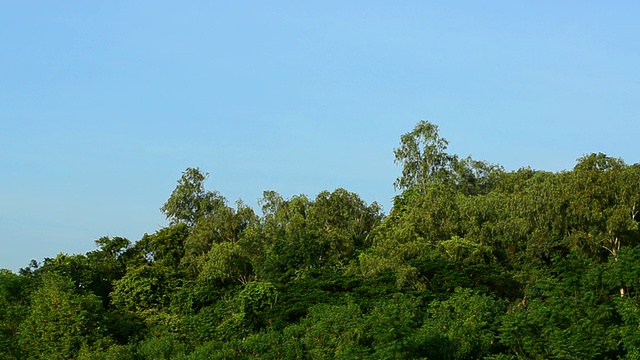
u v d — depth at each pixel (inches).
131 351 2276.1
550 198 2598.4
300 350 2069.4
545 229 2600.9
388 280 2561.5
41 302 2485.2
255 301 2600.9
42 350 2383.1
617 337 1884.8
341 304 2397.9
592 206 2517.2
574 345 1839.3
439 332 2017.7
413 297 2316.7
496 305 2198.6
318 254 3004.4
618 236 2504.9
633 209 2556.6
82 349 2315.5
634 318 1909.4
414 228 2827.3
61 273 3004.4
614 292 2137.1
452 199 3026.6
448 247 2657.5
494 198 2930.6
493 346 2044.8
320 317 2226.9
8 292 2807.6
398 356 1849.2
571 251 2268.7
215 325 2541.8
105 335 2479.1
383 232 3009.4
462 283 2455.7
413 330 1968.5
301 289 2657.5
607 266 2159.2
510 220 2738.7
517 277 2507.4
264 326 2527.1
